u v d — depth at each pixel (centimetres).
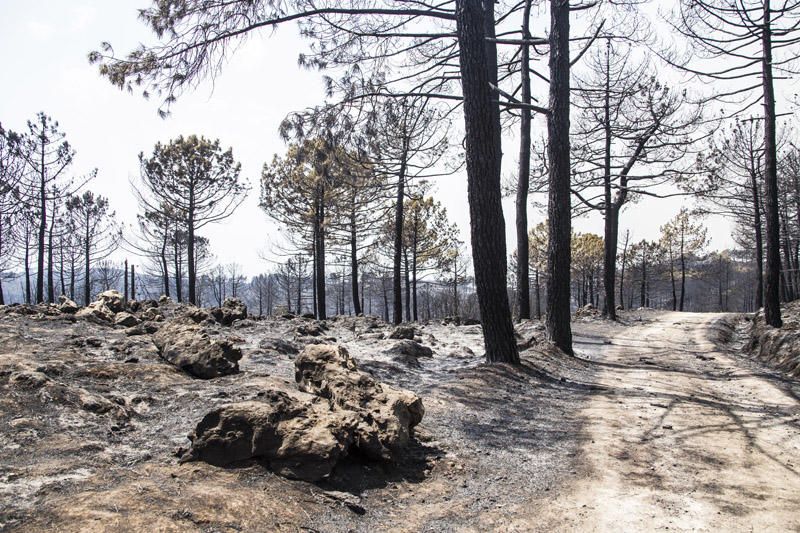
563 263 1212
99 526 277
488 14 1270
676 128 2111
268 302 6012
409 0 973
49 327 849
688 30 1349
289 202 2623
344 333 1371
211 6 743
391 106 1061
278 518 338
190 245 2869
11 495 319
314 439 423
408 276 3372
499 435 587
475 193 956
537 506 405
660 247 5097
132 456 424
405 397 538
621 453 529
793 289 3959
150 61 739
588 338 1742
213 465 405
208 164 2825
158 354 748
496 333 948
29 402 486
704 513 390
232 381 661
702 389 866
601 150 2400
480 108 941
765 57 1377
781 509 396
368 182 1794
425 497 423
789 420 649
